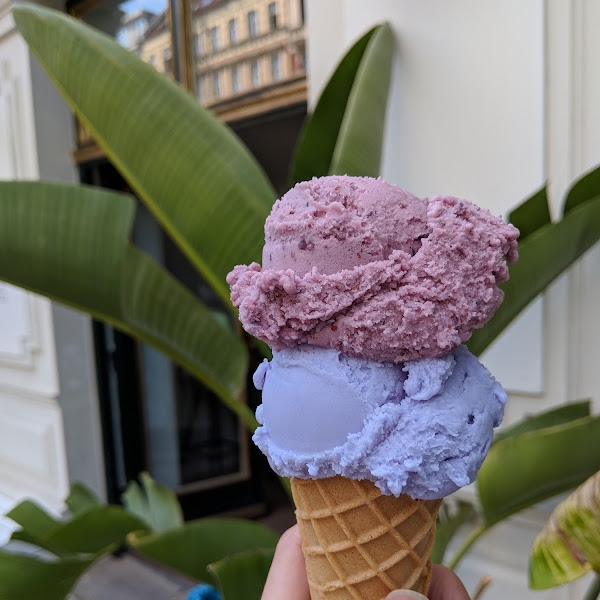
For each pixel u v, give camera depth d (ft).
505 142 4.51
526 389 4.67
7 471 10.66
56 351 9.20
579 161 4.26
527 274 3.53
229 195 3.48
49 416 9.60
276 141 8.08
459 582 3.12
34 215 3.49
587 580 4.57
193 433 9.77
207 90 7.85
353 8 5.19
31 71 8.79
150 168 3.56
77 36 3.53
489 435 2.05
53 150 9.15
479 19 4.52
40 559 3.69
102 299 3.68
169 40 8.10
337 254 2.01
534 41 4.27
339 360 2.03
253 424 4.06
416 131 4.99
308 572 2.59
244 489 9.50
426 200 2.18
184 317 4.10
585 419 3.12
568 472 3.28
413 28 4.89
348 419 1.96
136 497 5.58
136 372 9.66
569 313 4.46
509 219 4.12
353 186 2.11
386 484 1.92
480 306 1.97
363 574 2.31
